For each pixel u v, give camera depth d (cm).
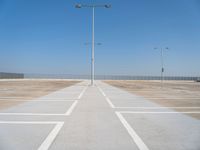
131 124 764
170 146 535
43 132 654
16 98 1560
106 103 1312
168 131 675
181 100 1527
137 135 627
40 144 545
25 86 3241
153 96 1811
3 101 1385
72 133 643
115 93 2052
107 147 525
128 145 540
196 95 1945
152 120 835
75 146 530
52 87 3002
